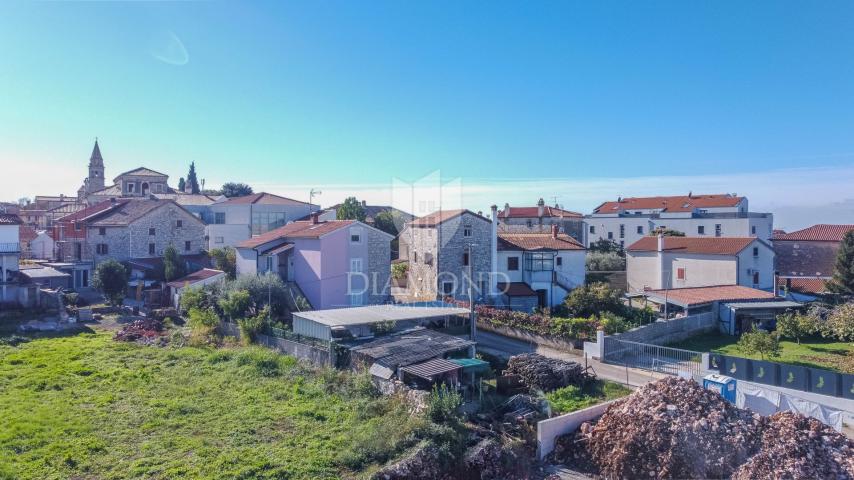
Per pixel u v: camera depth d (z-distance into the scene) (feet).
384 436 56.75
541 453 59.82
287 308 113.70
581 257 145.79
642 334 98.94
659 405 58.85
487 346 99.81
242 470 50.88
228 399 70.54
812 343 105.19
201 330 102.17
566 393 73.10
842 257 144.36
